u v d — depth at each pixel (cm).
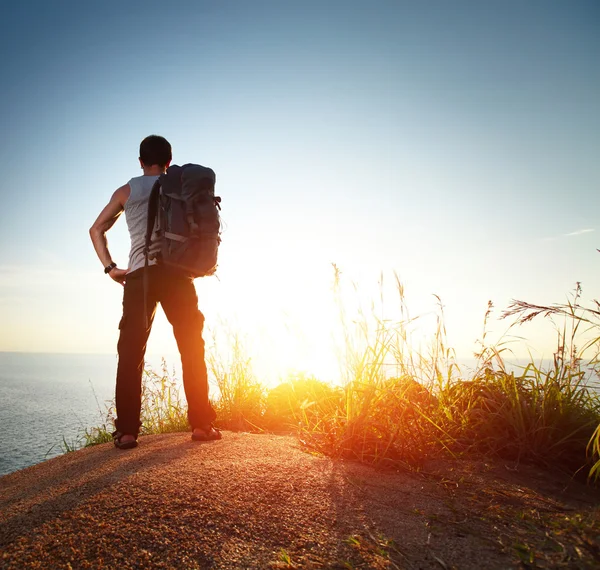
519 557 139
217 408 440
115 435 274
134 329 277
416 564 136
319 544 147
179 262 270
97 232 294
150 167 305
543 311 249
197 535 146
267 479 198
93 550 137
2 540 144
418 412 284
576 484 226
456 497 198
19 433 2264
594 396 274
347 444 259
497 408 278
